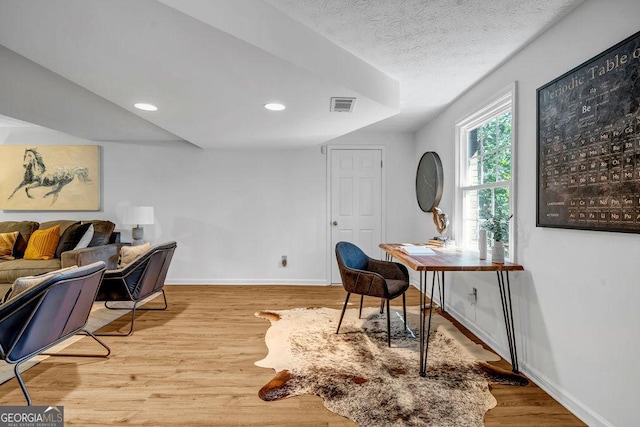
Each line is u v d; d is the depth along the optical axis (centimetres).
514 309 221
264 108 265
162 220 456
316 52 199
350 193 461
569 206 170
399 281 285
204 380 202
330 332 278
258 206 461
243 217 460
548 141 186
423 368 206
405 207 459
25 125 439
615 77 144
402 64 244
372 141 459
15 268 342
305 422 164
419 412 170
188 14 139
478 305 270
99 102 295
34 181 444
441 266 207
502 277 216
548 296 189
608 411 150
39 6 132
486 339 254
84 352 241
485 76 265
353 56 228
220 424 162
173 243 326
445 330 283
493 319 246
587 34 164
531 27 192
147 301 373
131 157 454
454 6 174
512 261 223
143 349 246
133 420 164
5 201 443
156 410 173
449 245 315
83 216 452
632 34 139
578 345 167
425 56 231
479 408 173
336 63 213
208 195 459
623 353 144
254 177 459
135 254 332
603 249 153
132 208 401
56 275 175
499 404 177
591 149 157
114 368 217
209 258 459
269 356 234
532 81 207
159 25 146
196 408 175
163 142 456
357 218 461
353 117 292
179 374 209
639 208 134
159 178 456
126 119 350
